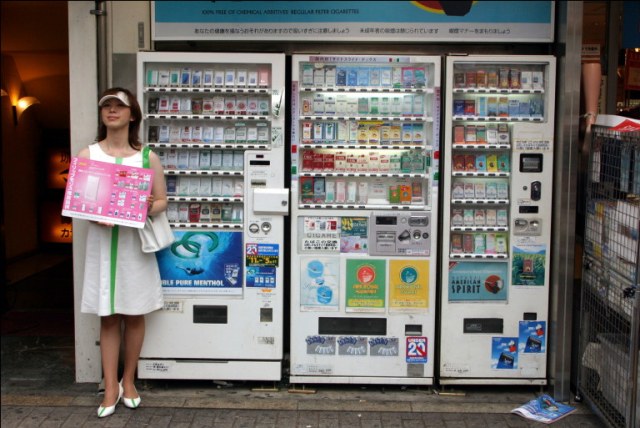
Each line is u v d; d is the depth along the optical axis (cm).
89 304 373
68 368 455
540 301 408
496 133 406
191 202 412
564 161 395
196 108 404
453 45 427
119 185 359
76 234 414
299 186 410
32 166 885
